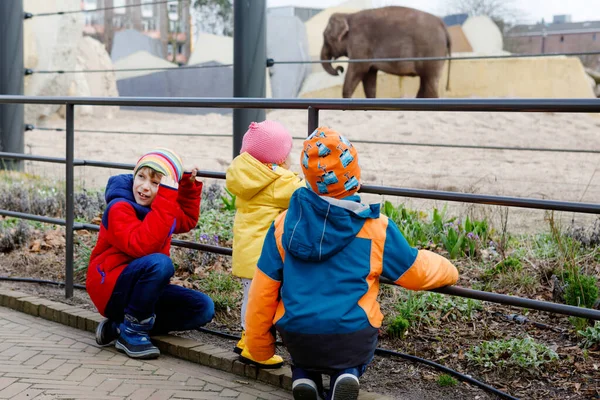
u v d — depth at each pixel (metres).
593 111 2.96
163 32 25.09
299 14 21.47
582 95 19.73
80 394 3.36
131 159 13.51
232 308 4.57
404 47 18.67
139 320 3.84
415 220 6.13
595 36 32.09
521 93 19.83
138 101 4.36
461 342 3.95
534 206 3.16
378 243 2.98
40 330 4.32
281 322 2.98
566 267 4.67
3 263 5.78
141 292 3.77
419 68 18.80
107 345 4.07
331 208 2.90
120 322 3.99
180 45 25.28
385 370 3.68
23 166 10.62
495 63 19.84
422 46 18.66
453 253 5.38
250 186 3.50
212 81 23.59
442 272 3.09
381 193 3.52
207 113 22.22
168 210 3.74
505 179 11.14
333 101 3.57
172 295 3.99
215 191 7.62
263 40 8.23
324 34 19.14
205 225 6.29
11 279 5.30
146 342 3.88
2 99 5.12
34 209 7.29
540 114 18.25
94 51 21.95
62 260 5.77
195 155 14.11
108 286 3.84
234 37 8.23
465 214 6.59
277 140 3.54
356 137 16.19
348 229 2.91
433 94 18.84
